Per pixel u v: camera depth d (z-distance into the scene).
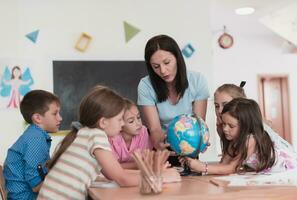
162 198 1.33
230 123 1.86
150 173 1.39
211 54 4.20
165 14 4.11
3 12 3.79
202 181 1.63
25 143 2.04
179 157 1.94
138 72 4.03
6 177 2.08
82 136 1.67
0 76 3.75
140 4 4.06
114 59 3.99
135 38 4.05
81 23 3.94
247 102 1.88
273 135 2.00
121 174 1.58
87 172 1.62
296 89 6.83
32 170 2.00
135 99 4.01
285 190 1.44
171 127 1.83
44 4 3.87
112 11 4.01
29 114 2.16
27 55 3.82
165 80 2.09
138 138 2.23
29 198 2.05
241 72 6.56
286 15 5.04
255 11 4.90
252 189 1.42
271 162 1.84
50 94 2.23
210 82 4.18
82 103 1.70
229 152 1.94
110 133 1.69
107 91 1.70
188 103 2.22
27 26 3.83
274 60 6.72
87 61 3.94
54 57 3.88
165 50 1.99
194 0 4.18
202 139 1.79
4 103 3.75
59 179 1.65
